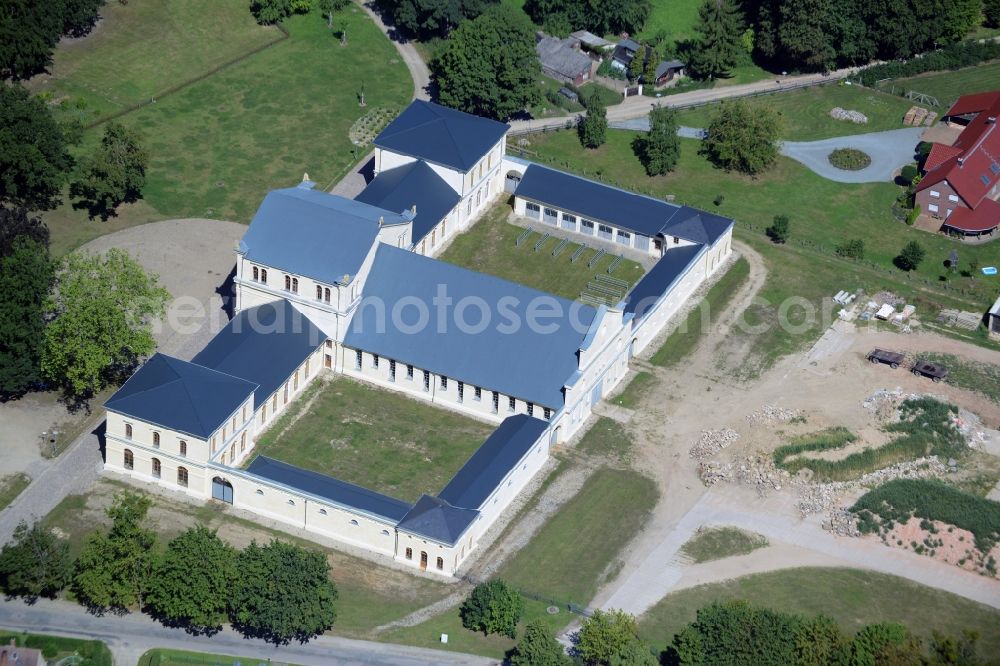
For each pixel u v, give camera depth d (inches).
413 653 7628.0
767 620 7377.0
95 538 7632.9
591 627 7362.2
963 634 7578.7
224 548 7578.7
